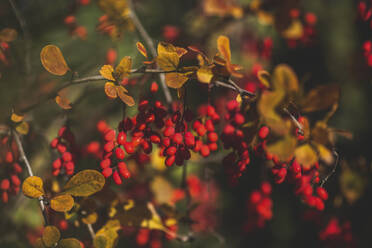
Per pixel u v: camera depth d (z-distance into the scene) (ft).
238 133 2.66
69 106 2.72
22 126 2.83
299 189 2.70
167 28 4.41
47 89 3.37
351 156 3.34
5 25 2.97
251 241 5.73
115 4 3.33
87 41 3.74
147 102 2.69
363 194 3.26
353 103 6.13
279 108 2.41
